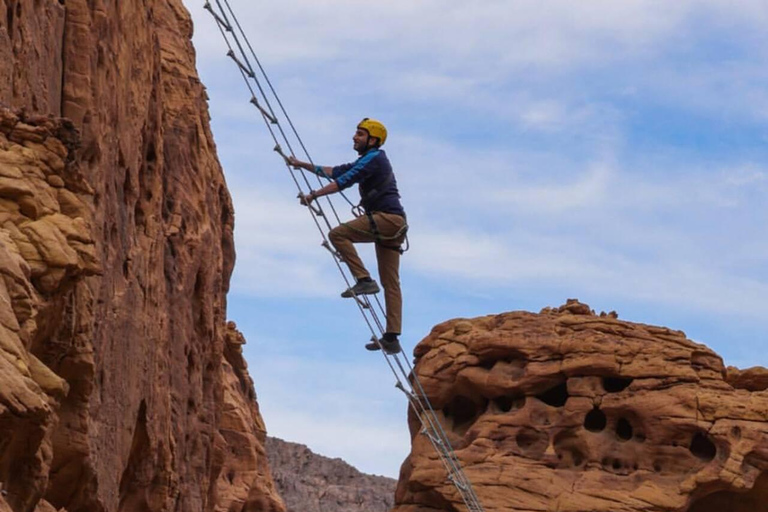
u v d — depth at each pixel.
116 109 28.38
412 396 21.12
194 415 41.25
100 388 26.36
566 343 67.75
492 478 64.88
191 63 49.19
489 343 69.25
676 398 65.62
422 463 68.25
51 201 17.73
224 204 53.09
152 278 32.16
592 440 65.62
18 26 21.81
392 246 19.08
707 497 65.56
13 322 15.13
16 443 15.16
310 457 122.19
